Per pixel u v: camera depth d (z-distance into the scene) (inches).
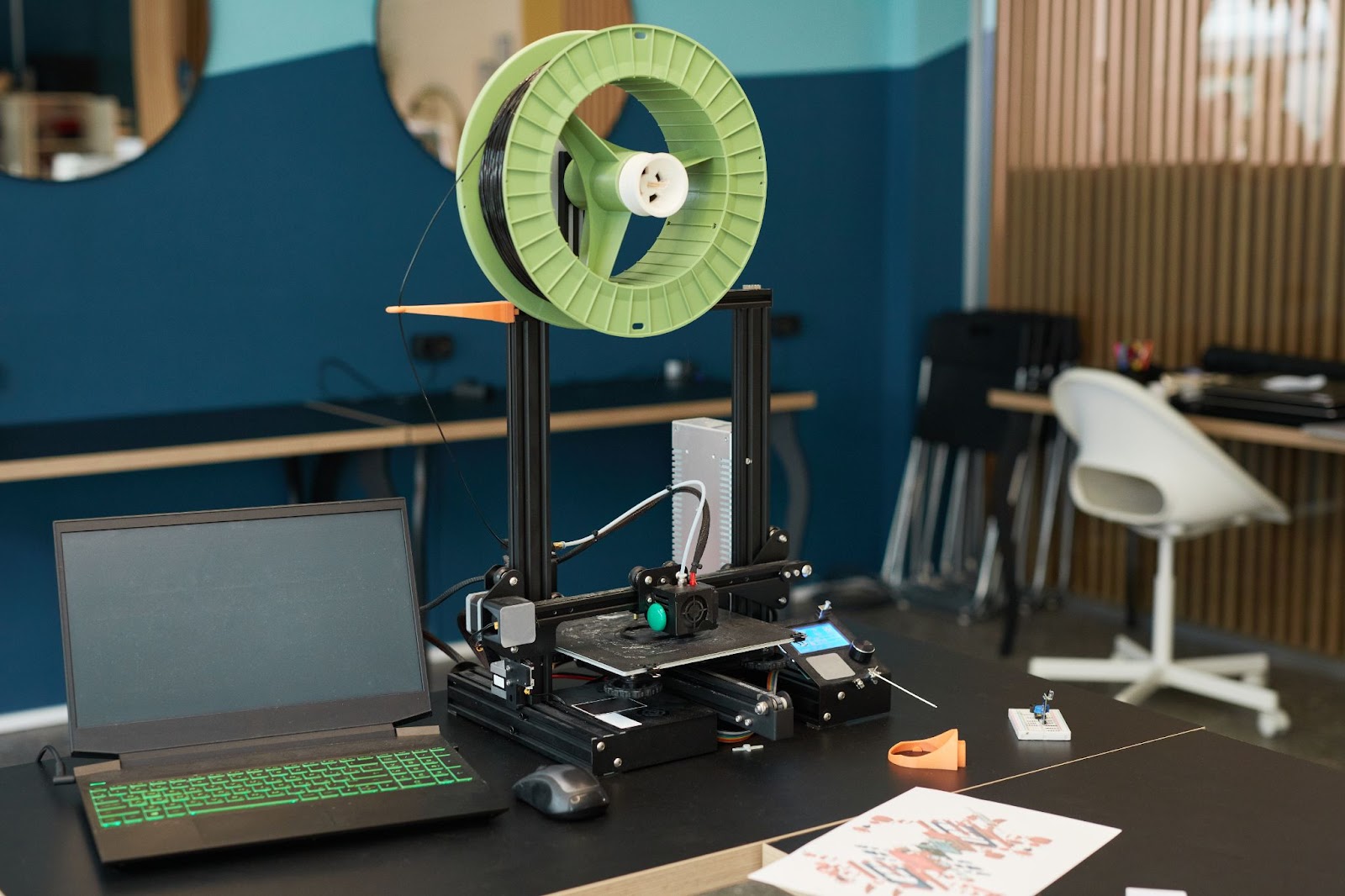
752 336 68.7
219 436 132.5
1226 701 151.5
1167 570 148.9
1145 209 177.5
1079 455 151.3
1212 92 168.9
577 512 175.6
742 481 69.3
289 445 131.2
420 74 159.3
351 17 154.6
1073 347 181.6
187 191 148.0
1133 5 176.7
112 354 145.9
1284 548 167.9
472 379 168.1
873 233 197.9
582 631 64.9
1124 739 63.9
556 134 57.9
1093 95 182.9
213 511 60.1
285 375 156.0
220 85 148.3
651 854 51.6
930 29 192.5
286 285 154.9
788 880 49.5
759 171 63.6
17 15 137.1
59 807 55.9
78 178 142.0
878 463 203.5
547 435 62.4
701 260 62.4
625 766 59.6
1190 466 139.5
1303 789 57.8
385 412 148.6
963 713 67.5
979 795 57.2
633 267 64.8
